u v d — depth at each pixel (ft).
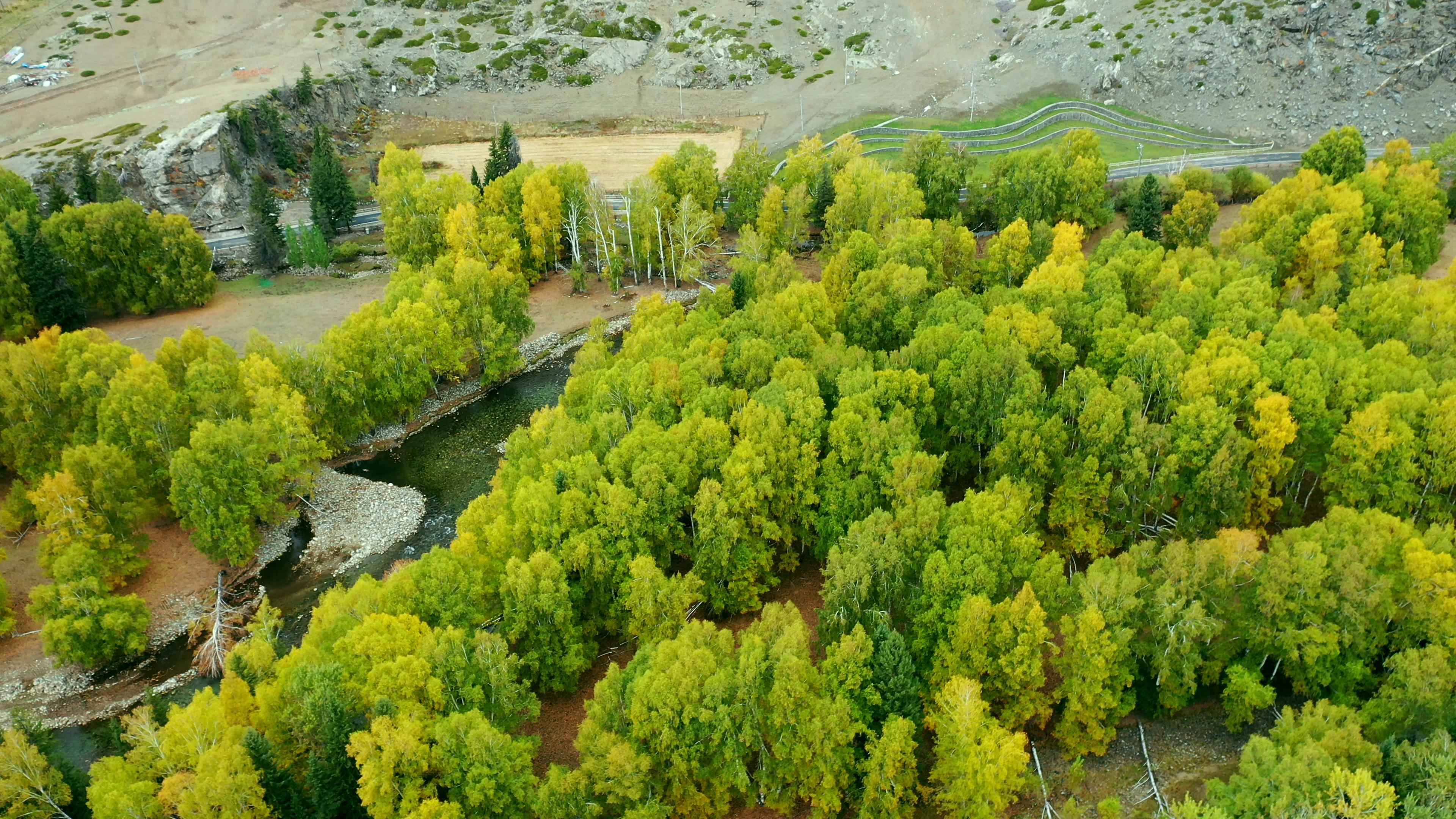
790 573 303.68
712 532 271.28
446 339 397.19
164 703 256.32
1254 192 525.34
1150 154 600.80
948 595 237.25
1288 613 229.25
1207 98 643.45
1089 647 219.20
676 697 208.64
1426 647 215.92
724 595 279.49
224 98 602.03
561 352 456.04
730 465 274.98
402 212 483.10
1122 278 380.37
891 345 376.68
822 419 299.79
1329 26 631.56
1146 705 243.19
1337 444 275.80
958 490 327.88
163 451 324.39
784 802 220.84
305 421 339.77
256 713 216.33
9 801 202.08
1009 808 223.51
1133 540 287.48
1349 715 204.03
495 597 261.85
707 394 305.32
